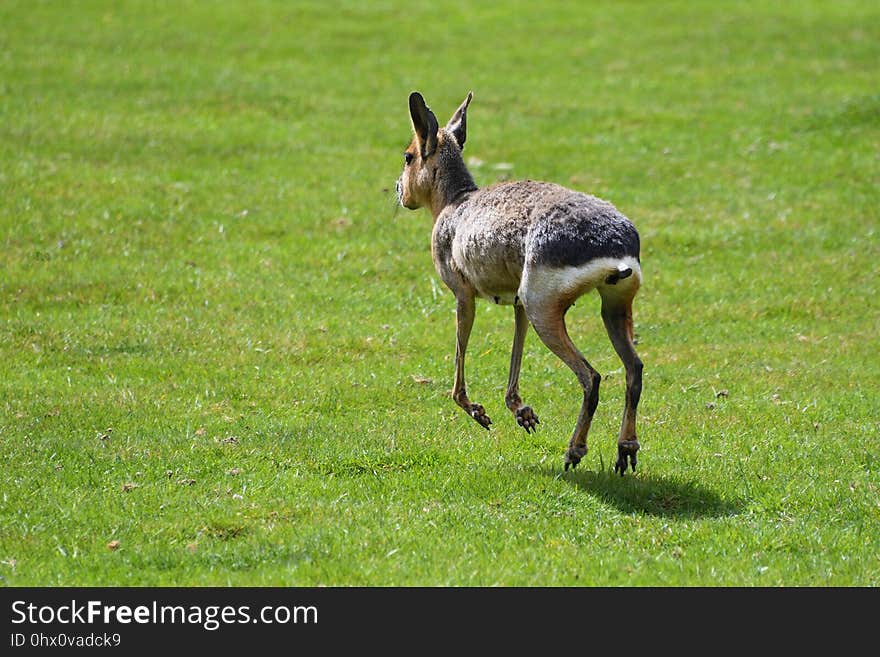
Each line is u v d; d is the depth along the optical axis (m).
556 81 52.91
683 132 45.16
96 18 60.22
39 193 35.12
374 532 16.36
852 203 37.31
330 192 37.44
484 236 18.31
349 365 24.95
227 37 58.53
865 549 16.05
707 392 23.69
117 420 21.03
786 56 57.00
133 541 16.02
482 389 23.64
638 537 16.47
